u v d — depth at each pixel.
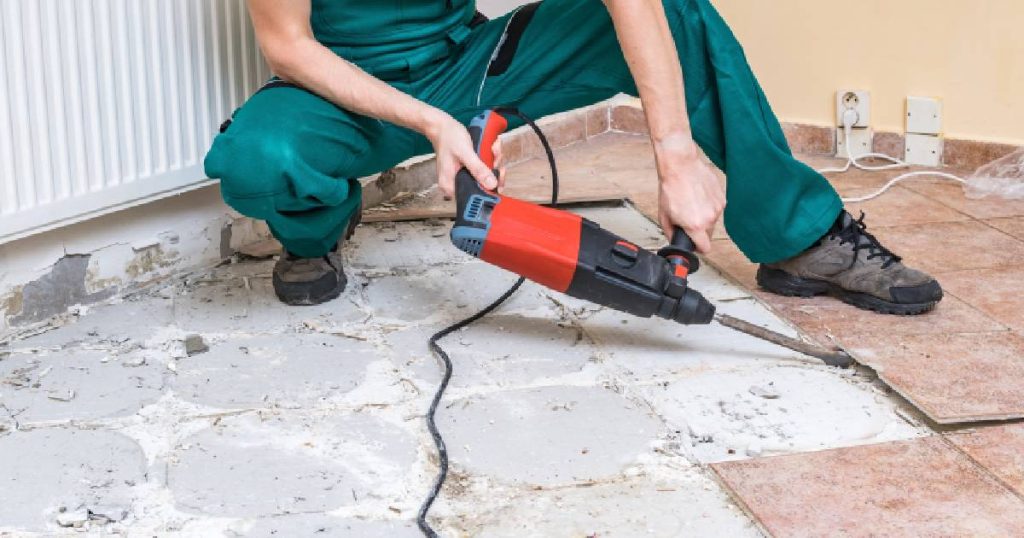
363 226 2.57
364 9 1.90
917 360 1.82
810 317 2.02
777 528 1.36
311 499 1.44
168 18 2.04
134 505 1.42
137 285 2.17
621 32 1.75
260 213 1.84
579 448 1.56
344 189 1.89
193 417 1.65
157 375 1.79
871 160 3.23
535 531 1.37
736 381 1.77
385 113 1.76
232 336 1.94
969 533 1.35
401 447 1.57
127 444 1.58
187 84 2.11
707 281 2.22
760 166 1.93
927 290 2.00
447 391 1.73
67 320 2.01
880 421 1.64
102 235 2.08
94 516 1.39
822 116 3.31
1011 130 3.02
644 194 2.86
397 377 1.78
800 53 3.29
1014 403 1.67
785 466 1.51
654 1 1.76
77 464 1.52
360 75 1.78
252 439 1.59
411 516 1.40
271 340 1.93
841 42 3.21
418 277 2.24
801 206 2.01
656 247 2.44
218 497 1.44
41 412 1.66
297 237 1.93
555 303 2.10
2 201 1.79
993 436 1.59
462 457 1.54
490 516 1.40
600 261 1.70
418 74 1.97
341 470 1.51
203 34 2.12
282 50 1.79
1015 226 2.56
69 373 1.79
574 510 1.41
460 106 2.02
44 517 1.40
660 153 1.77
